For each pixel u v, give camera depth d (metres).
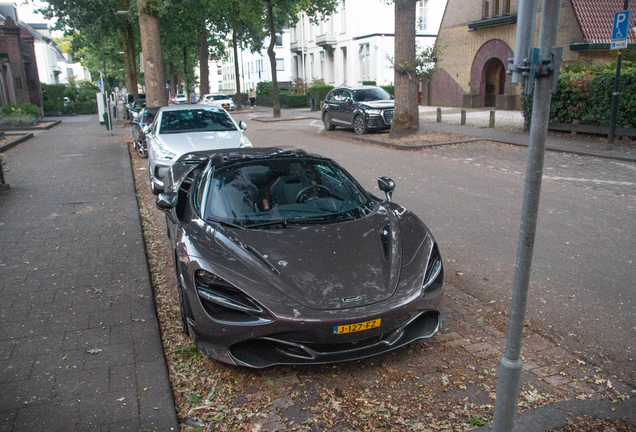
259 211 3.89
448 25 28.64
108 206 7.60
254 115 31.30
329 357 3.06
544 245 5.65
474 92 27.25
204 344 3.17
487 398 2.96
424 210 7.23
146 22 17.28
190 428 2.73
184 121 9.82
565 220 6.54
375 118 16.50
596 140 13.19
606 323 3.87
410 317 3.19
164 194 4.16
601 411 2.79
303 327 2.91
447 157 11.85
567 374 3.21
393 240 3.62
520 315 2.22
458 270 5.04
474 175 9.61
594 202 7.35
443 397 2.98
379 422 2.76
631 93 12.36
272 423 2.76
